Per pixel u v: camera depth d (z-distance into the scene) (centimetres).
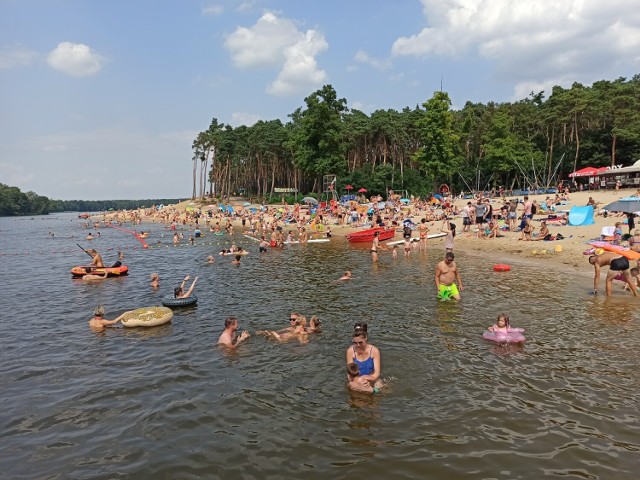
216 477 536
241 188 12700
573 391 733
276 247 3312
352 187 7694
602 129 6488
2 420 711
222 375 864
